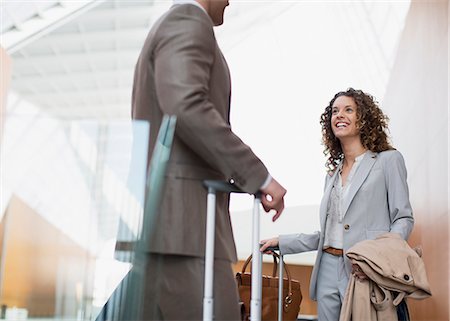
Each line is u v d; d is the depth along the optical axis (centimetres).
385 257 219
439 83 317
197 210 120
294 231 730
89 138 93
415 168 389
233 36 856
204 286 118
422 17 376
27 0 642
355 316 219
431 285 334
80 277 88
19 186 90
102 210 91
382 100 606
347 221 244
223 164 120
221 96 132
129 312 99
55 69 837
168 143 104
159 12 769
